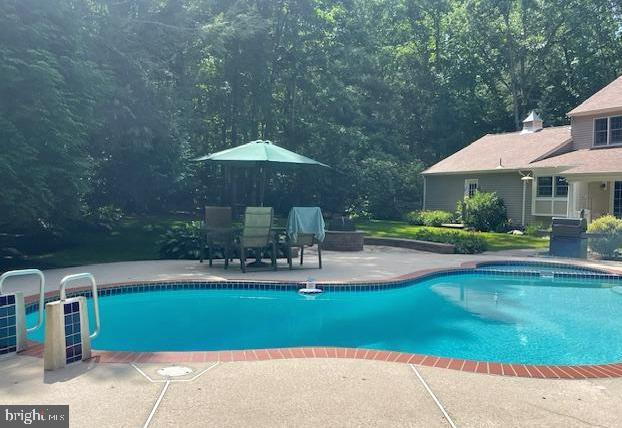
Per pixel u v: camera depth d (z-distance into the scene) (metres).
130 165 16.34
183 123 18.30
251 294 8.77
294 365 4.23
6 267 11.13
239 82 28.12
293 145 29.16
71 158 10.59
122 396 3.50
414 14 40.25
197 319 7.12
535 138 25.42
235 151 10.84
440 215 24.75
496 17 35.97
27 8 10.15
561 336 6.26
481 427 3.09
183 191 25.53
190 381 3.81
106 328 6.58
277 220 23.34
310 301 8.27
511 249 16.19
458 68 38.09
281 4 27.22
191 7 19.83
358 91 33.91
